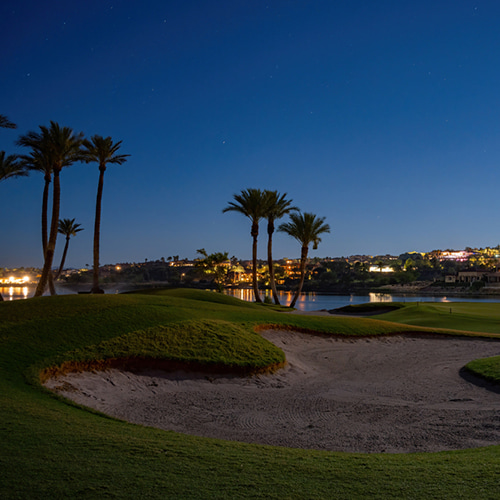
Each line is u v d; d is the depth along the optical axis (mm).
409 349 22703
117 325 17641
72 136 36688
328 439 9945
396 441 9812
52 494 4867
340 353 21188
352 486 5398
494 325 32938
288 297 158250
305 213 57844
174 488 5176
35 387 11023
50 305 19875
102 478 5391
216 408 12711
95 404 12086
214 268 85188
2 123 33031
